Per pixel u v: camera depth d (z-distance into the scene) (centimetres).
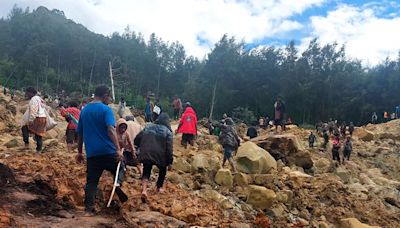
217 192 996
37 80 6125
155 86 7806
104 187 748
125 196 616
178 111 2398
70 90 6562
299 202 1174
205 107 5984
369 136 2670
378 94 5788
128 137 788
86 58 7606
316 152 2084
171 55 8331
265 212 1048
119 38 8312
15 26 8144
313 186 1270
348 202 1256
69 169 834
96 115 564
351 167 1938
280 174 1309
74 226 481
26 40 7706
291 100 5853
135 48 8069
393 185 1706
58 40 7738
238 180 1110
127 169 937
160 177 808
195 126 1402
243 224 796
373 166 2147
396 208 1411
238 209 965
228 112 5959
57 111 1980
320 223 1089
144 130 772
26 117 953
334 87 5853
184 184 1009
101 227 496
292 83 5862
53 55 7631
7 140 1126
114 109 1973
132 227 537
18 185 600
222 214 866
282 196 1131
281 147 1523
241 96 6072
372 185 1622
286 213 1094
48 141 1117
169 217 677
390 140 2653
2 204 513
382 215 1298
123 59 7612
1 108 1427
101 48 7719
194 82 6331
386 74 5866
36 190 600
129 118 895
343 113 5700
